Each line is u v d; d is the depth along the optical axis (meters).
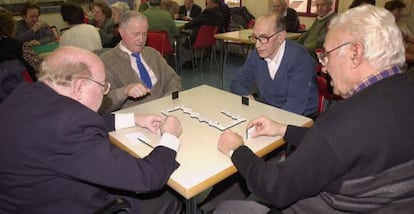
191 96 1.83
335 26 0.92
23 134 0.85
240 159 1.05
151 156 1.03
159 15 4.69
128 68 1.99
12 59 2.32
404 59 0.86
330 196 0.88
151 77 2.09
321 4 3.80
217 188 1.56
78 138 0.86
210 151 1.19
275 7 4.69
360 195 0.80
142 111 1.60
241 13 6.22
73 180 0.92
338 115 0.81
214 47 5.90
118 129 1.39
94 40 3.20
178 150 1.19
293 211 1.03
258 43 1.84
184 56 5.52
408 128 0.76
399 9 3.75
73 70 0.94
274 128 1.32
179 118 1.50
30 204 0.89
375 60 0.83
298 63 1.84
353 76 0.89
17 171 0.86
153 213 1.29
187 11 6.71
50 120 0.86
